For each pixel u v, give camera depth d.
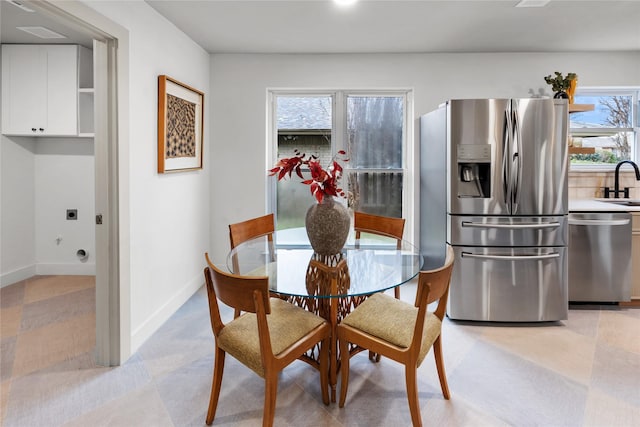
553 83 3.39
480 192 2.78
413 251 2.28
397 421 1.73
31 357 2.29
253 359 1.56
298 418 1.75
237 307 1.52
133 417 1.75
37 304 3.13
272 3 2.55
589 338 2.58
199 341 2.52
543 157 2.71
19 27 3.06
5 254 3.59
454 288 2.83
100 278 2.18
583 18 2.81
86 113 3.59
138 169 2.44
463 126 2.72
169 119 2.81
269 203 3.95
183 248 3.19
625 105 3.84
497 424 1.71
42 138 3.82
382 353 1.66
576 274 3.10
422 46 3.44
